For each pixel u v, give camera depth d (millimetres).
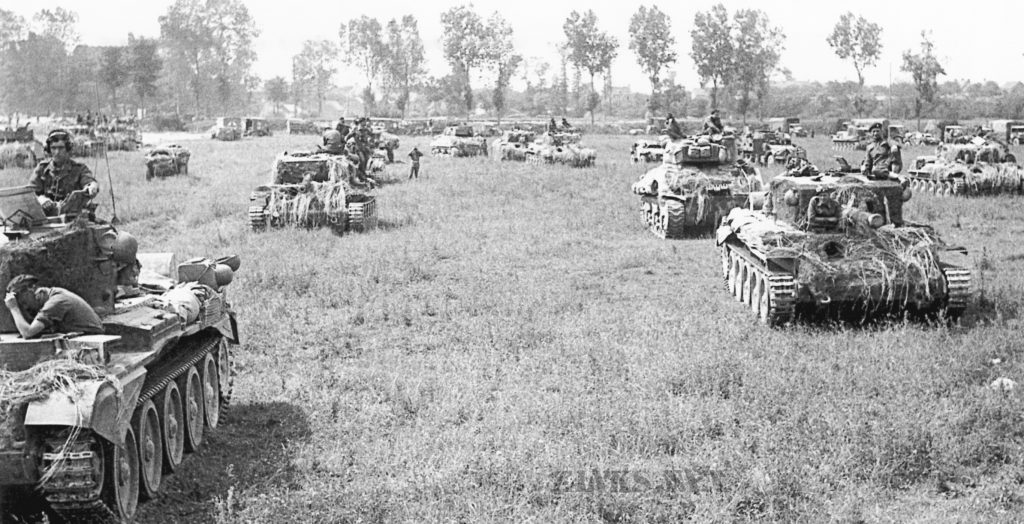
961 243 26188
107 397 8266
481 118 123312
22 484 8195
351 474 10188
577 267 23391
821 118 119562
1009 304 17672
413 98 185125
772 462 9984
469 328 16828
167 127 100875
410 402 12508
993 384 12758
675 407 11961
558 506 9055
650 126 90375
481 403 12383
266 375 14117
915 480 9930
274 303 18750
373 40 120375
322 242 26469
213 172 49625
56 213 10664
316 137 83812
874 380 13031
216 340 12180
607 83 139625
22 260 9195
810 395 12398
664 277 22328
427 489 9523
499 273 22453
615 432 11062
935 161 40375
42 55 71938
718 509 8914
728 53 100312
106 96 64438
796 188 17219
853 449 10359
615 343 15383
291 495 9578
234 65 125812
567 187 41281
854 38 108375
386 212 33094
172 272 12383
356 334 16719
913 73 96625
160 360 10531
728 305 18891
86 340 8727
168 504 9570
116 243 10195
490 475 9836
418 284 21062
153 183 42906
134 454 9234
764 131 66438
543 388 13125
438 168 51281
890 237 16812
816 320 17125
